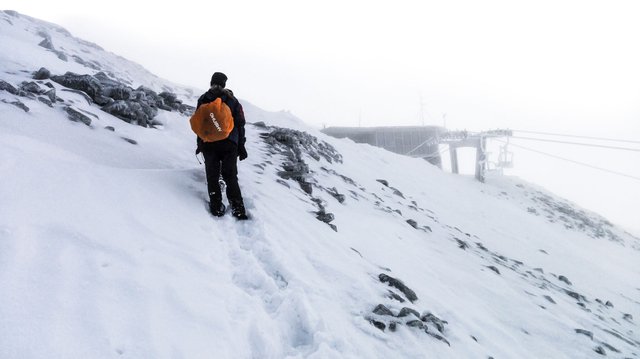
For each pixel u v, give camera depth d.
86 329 2.10
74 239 2.79
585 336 6.04
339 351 2.83
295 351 2.75
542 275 11.84
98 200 3.48
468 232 15.18
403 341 3.42
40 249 2.53
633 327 9.62
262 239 4.23
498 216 20.86
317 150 15.05
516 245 16.19
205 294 2.86
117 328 2.19
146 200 3.96
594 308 9.95
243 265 3.61
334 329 3.08
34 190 3.13
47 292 2.22
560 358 5.02
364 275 4.54
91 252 2.74
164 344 2.22
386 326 3.54
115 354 2.03
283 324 2.97
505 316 5.84
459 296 5.76
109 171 4.21
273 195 6.14
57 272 2.40
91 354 1.96
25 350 1.81
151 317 2.38
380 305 3.74
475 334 4.50
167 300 2.60
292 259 4.05
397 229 8.30
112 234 3.08
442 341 3.73
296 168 9.45
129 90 8.89
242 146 4.94
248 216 4.76
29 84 6.56
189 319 2.51
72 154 4.63
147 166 5.55
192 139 8.67
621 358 5.81
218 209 4.46
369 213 8.88
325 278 4.01
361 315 3.59
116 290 2.49
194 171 5.53
